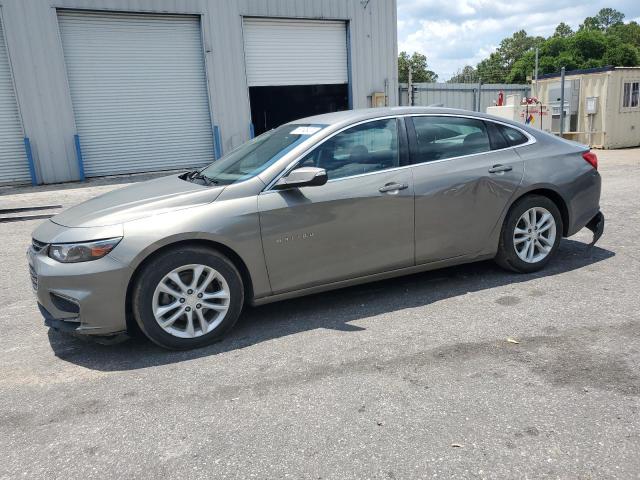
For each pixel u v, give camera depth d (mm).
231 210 3852
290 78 16281
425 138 4555
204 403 3092
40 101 13031
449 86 20641
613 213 7535
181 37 14570
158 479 2457
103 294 3570
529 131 5043
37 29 12797
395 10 17344
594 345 3543
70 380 3482
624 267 5082
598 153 17016
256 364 3545
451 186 4504
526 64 68000
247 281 4020
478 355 3492
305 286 4141
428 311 4281
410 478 2375
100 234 3607
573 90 18797
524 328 3865
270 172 4047
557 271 5070
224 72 15070
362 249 4258
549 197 5078
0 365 3770
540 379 3156
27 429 2928
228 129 15359
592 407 2848
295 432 2758
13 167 13133
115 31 13773
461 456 2506
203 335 3842
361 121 4379
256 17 15375
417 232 4434
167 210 3781
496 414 2826
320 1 16078
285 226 3975
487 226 4719
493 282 4867
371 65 17312
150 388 3309
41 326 4512
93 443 2764
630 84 17922
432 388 3117
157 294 3688
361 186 4207
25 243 7883
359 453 2562
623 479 2307
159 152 14812
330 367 3438
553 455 2480
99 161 14148
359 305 4504
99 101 13891
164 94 14609
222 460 2566
